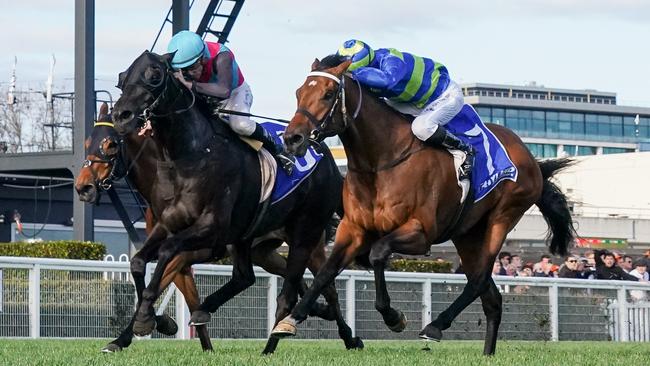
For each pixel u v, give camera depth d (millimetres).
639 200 45406
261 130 9797
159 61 8906
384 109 9180
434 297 16750
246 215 9734
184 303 14578
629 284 18516
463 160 9422
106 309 14164
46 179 24109
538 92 78188
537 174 10492
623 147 74688
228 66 9500
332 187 10648
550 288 17703
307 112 8758
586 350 12414
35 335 13453
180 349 10695
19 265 13352
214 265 15031
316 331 15695
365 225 9266
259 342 14055
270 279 15422
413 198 9117
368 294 16156
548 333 17688
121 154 10305
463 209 9656
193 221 9188
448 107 9352
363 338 16109
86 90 20016
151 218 10445
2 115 42344
